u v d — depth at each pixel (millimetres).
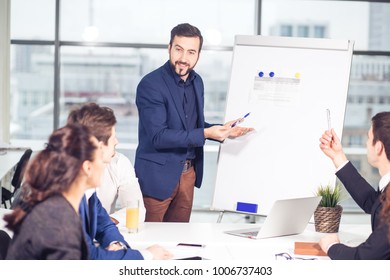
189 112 3814
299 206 2898
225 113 3820
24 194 1934
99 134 2311
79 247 1887
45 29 7812
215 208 3775
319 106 3709
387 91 8297
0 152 6812
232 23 8047
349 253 2443
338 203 3375
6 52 7406
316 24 8102
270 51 3820
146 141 3783
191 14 8008
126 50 8039
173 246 2746
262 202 3689
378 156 2588
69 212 1863
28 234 1841
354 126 8375
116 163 3279
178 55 3605
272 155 3711
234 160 3762
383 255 2385
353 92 8297
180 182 3799
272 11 8047
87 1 7879
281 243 2838
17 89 7953
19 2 7762
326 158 3645
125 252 2398
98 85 8102
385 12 8117
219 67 8125
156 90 3691
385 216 2346
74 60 8008
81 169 1887
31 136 8055
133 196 3279
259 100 3779
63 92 8062
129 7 7938
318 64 3750
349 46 3734
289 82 3758
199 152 3842
